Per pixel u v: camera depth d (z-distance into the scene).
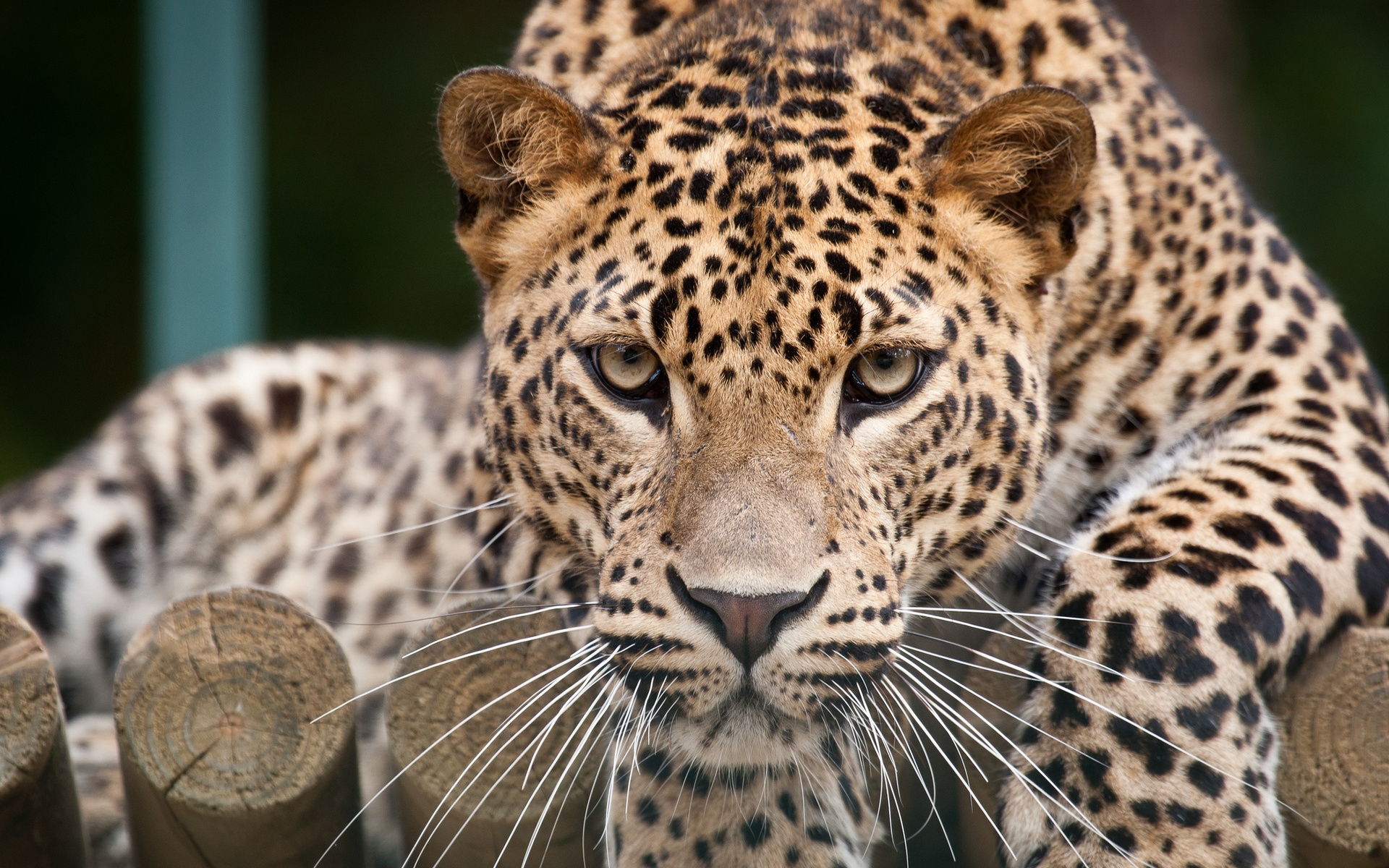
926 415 6.22
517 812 6.21
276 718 6.04
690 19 7.50
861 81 6.70
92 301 22.67
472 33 22.97
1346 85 21.98
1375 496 6.95
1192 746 5.91
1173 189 7.52
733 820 6.38
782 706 5.85
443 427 9.77
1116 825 5.90
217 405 10.80
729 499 5.77
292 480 10.70
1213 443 7.30
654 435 6.21
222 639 6.05
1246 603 6.15
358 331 22.19
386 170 22.72
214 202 13.55
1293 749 6.18
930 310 6.13
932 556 6.61
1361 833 6.07
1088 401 7.34
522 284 6.67
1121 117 7.52
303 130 22.72
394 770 6.53
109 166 22.59
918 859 6.86
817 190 6.06
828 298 5.87
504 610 6.31
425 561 9.55
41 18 22.22
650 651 5.90
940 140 6.33
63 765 6.11
